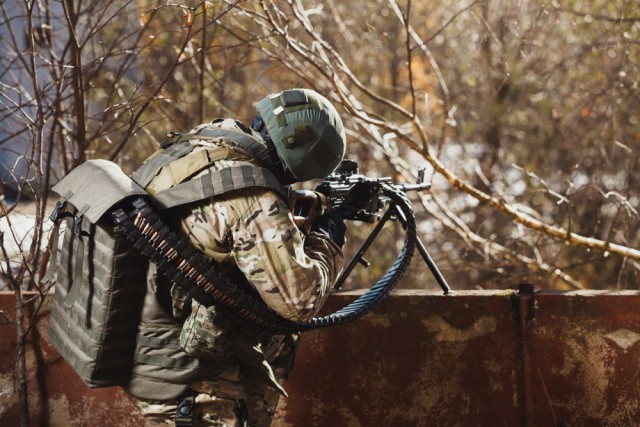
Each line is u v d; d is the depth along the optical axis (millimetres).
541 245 6598
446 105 5414
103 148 5625
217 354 2180
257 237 2100
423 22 8914
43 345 3031
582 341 2965
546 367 2984
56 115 3682
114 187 2115
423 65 9203
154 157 2271
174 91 6078
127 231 2086
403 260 2723
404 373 3029
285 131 2223
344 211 2490
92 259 2178
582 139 6816
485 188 8375
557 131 8539
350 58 7582
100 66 3932
